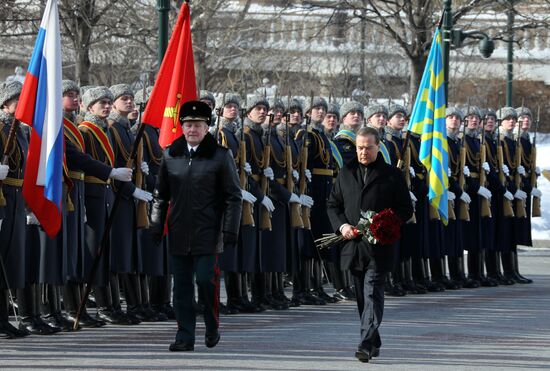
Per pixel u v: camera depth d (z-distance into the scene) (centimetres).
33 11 4800
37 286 2336
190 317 2127
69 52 5572
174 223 2102
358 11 6525
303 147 2931
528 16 5878
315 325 2527
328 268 3136
